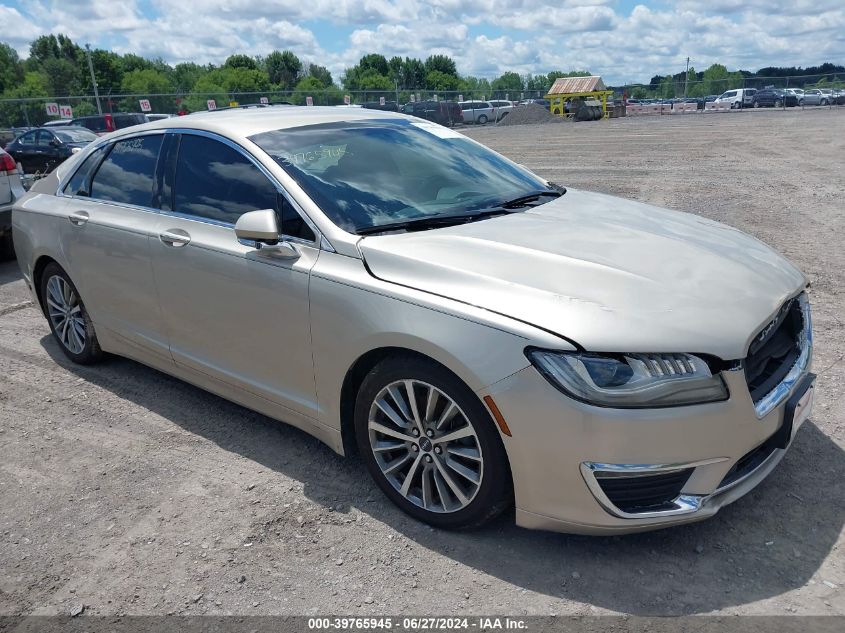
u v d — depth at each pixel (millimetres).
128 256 4000
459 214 3408
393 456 3143
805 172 13117
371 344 2893
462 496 2838
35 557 2928
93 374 4801
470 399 2662
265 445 3758
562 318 2512
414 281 2834
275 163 3438
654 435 2412
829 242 7418
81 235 4324
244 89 73188
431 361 2768
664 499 2557
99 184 4418
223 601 2631
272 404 3502
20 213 4926
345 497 3254
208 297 3580
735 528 2895
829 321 5098
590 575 2674
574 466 2484
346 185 3416
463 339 2615
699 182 12227
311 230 3199
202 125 3854
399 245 3008
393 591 2643
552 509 2598
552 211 3588
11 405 4359
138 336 4184
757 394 2645
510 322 2551
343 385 3092
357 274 2977
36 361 5066
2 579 2803
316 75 98938
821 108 43250
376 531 2996
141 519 3148
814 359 4469
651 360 2438
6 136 26766
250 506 3209
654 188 11672
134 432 3963
